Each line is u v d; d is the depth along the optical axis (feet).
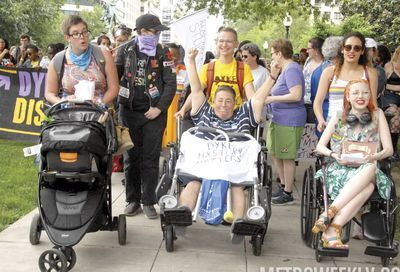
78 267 14.33
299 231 18.01
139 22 17.98
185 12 53.16
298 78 19.85
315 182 15.61
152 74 18.11
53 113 14.67
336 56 18.42
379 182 14.75
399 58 26.32
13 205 19.65
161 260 15.01
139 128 18.49
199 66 26.18
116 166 25.35
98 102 15.42
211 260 15.14
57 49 37.52
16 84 31.30
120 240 15.90
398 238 17.10
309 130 23.67
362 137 15.25
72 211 13.94
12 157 28.27
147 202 18.61
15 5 110.32
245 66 18.03
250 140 15.75
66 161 13.65
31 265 14.29
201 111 16.81
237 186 15.23
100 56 15.99
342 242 14.35
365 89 15.14
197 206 14.80
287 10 51.93
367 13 81.61
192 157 15.53
